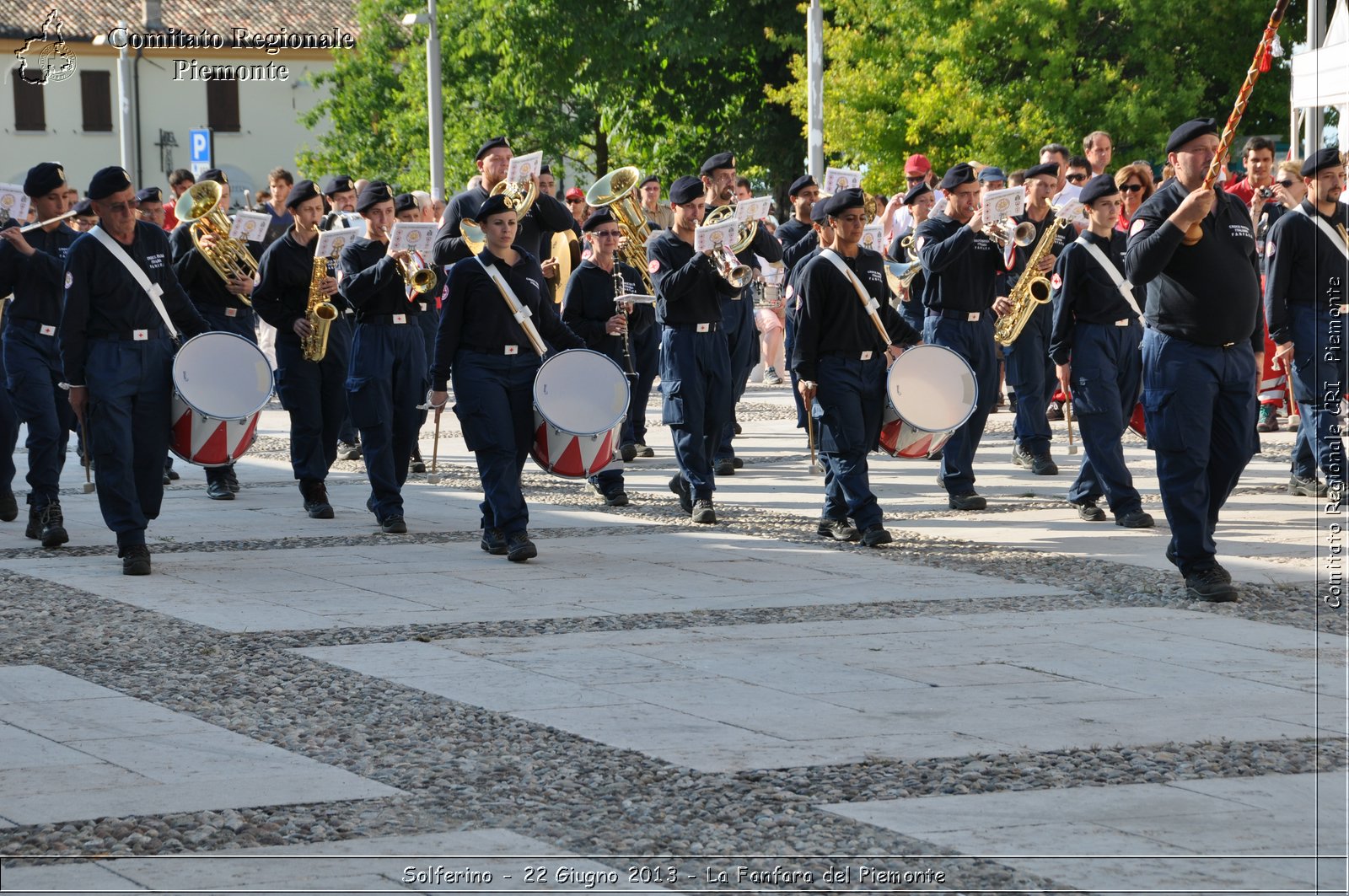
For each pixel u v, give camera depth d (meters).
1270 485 18.55
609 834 7.47
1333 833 7.41
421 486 19.55
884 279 15.39
